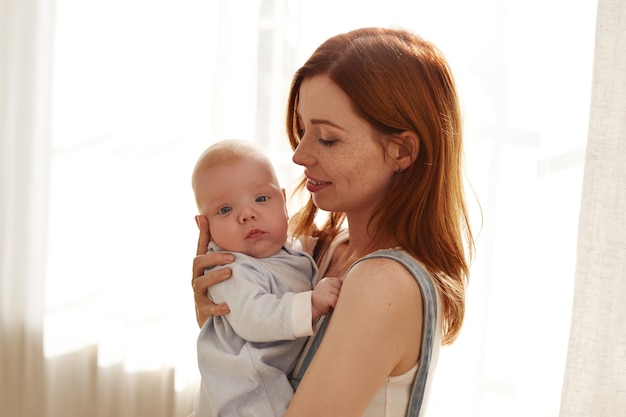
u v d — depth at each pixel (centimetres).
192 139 238
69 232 254
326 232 145
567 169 202
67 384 259
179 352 240
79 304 256
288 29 224
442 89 117
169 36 237
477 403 214
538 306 206
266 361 119
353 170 113
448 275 116
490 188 210
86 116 248
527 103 205
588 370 170
